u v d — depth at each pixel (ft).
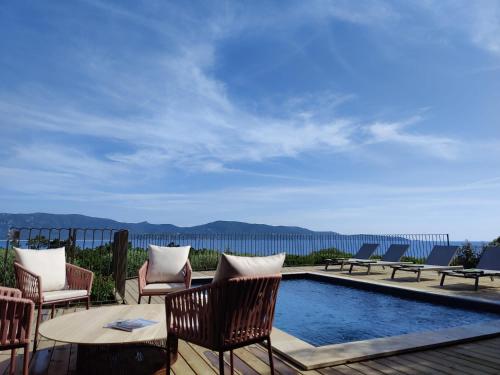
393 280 29.76
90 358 10.18
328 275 33.27
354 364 10.93
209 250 40.88
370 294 27.30
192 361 11.30
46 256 15.84
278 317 20.74
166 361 9.62
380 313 21.42
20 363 11.14
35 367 10.79
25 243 22.16
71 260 23.59
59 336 9.48
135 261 32.19
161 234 38.55
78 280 16.08
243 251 43.19
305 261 43.42
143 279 17.78
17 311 8.63
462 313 20.61
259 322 9.36
